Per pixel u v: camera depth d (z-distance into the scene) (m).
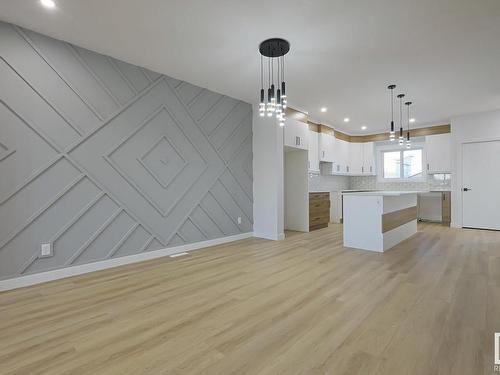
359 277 2.88
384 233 4.02
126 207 3.41
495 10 2.40
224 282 2.77
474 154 5.81
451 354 1.57
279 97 3.12
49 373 1.43
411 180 7.30
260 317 2.04
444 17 2.51
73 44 2.99
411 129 6.91
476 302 2.26
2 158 2.56
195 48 3.09
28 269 2.71
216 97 4.55
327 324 1.93
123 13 2.46
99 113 3.18
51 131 2.83
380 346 1.66
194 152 4.21
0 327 1.90
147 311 2.14
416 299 2.33
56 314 2.10
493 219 5.62
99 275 3.00
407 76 3.85
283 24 2.63
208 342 1.71
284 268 3.22
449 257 3.64
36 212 2.74
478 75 3.82
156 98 3.73
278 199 4.97
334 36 2.84
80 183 3.03
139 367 1.48
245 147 5.12
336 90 4.43
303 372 1.43
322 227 6.30
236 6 2.37
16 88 2.63
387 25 2.64
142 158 3.57
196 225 4.24
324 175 7.27
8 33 2.60
